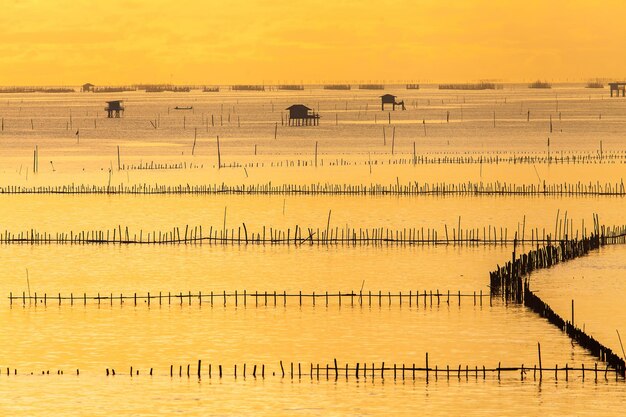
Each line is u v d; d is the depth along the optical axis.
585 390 160.75
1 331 197.38
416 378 167.62
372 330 197.00
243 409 154.12
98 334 195.62
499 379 166.62
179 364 176.88
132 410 153.62
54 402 156.88
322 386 164.25
